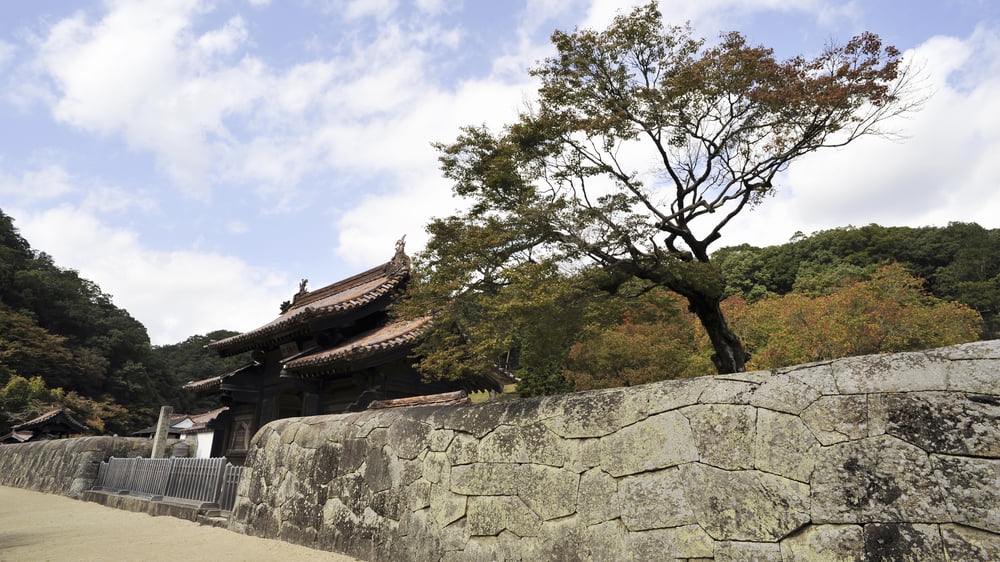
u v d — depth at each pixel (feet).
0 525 28.14
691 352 78.13
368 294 44.06
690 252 40.29
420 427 16.93
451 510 14.84
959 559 7.40
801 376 9.77
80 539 22.59
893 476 8.25
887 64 33.76
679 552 10.05
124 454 45.83
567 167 38.19
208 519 26.20
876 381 8.91
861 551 8.21
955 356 8.40
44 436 74.84
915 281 96.94
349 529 18.16
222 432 55.42
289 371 40.78
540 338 34.99
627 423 11.67
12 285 203.51
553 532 12.20
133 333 231.50
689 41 37.35
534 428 13.50
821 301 75.36
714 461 10.14
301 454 21.97
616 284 35.99
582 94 37.88
